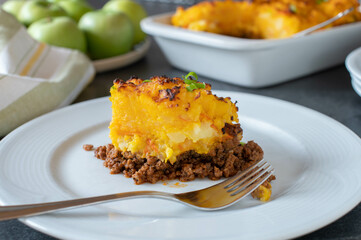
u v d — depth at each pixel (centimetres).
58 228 34
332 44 62
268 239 34
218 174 42
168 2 111
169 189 41
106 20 67
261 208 37
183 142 43
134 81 45
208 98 42
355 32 63
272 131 49
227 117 43
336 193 38
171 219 36
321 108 55
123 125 43
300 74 63
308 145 45
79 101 59
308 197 38
